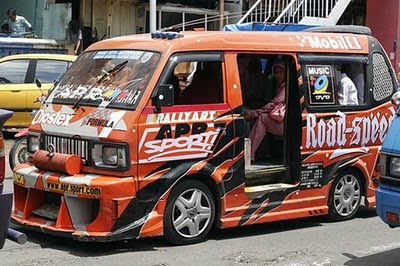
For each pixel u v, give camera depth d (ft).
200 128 22.90
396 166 19.84
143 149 21.66
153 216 21.98
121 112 21.88
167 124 22.15
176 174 22.29
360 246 23.76
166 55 22.59
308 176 26.03
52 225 22.41
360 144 27.61
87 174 22.12
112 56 24.11
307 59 26.02
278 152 27.09
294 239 24.52
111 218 21.26
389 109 28.48
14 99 45.55
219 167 23.43
